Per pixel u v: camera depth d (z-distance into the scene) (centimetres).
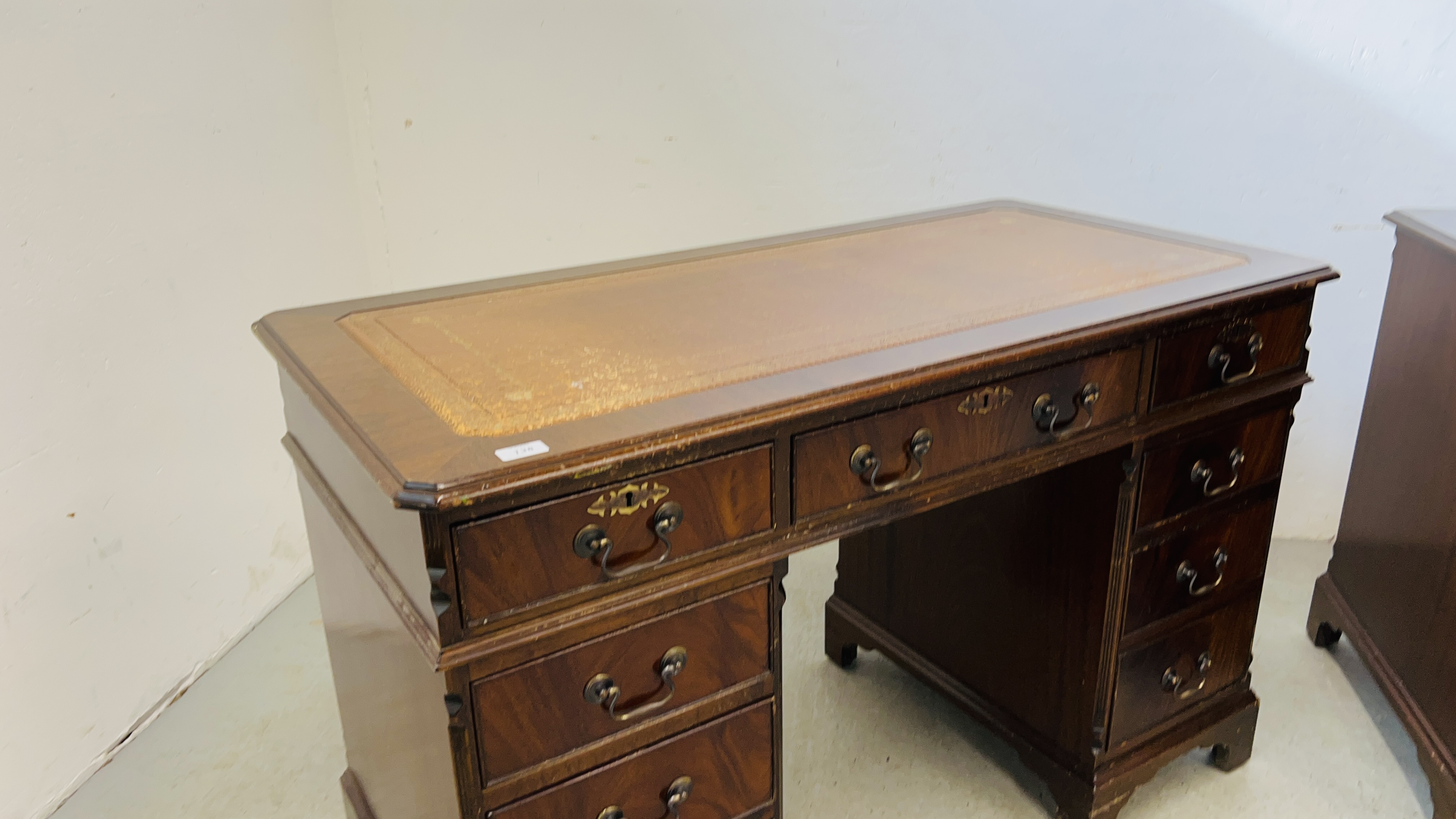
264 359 234
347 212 258
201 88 209
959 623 188
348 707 155
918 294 149
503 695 107
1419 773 186
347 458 118
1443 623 173
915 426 124
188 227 208
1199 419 152
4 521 171
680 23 238
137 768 190
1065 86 234
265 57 226
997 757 193
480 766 109
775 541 118
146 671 202
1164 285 150
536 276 165
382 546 114
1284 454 168
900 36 235
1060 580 164
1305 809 178
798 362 122
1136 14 225
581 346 130
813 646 228
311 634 231
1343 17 216
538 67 245
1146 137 235
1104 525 153
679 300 150
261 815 178
